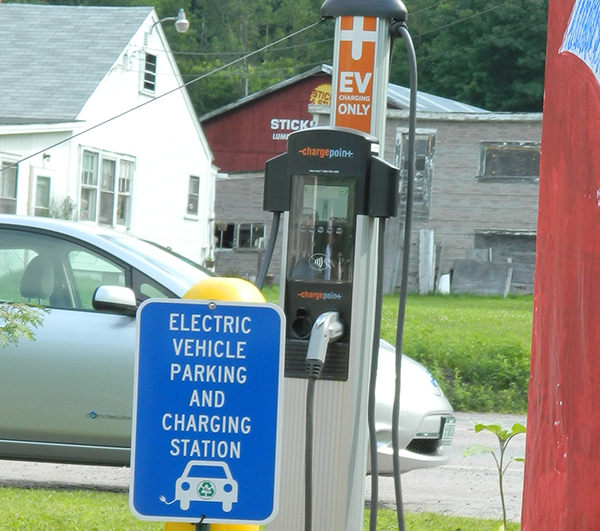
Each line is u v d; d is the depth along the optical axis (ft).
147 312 19.56
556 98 20.27
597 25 17.80
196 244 218.59
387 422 39.37
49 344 39.88
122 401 39.37
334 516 24.59
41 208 167.53
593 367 17.61
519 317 120.57
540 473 21.07
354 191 24.44
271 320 19.44
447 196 208.95
